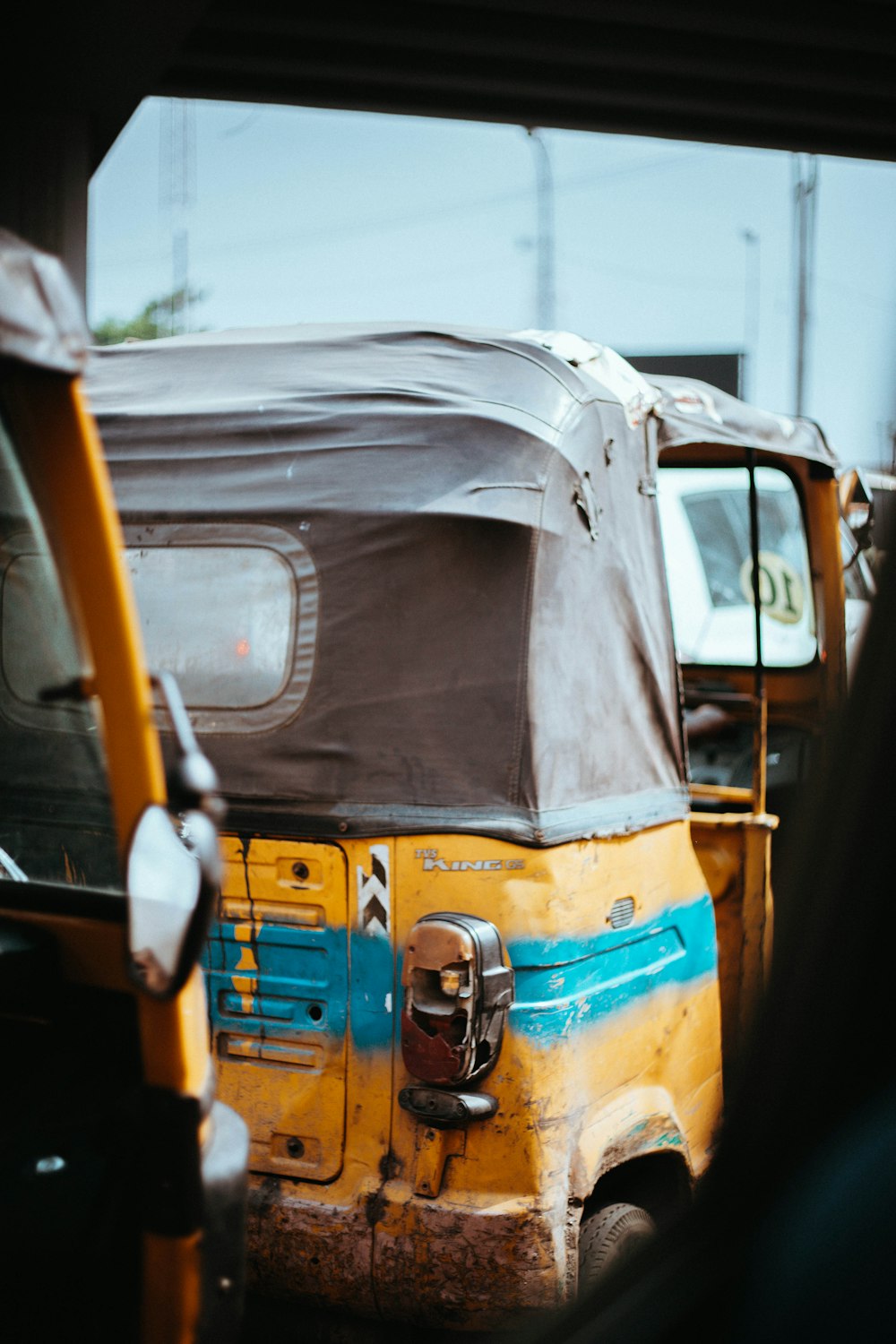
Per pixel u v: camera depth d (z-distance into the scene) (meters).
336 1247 2.88
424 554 2.98
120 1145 1.84
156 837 1.72
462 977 2.73
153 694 3.16
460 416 3.07
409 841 2.89
